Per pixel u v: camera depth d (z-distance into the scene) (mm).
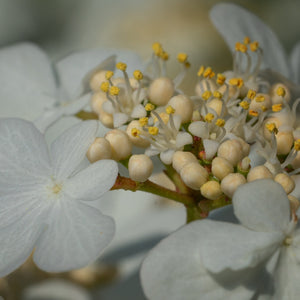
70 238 144
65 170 153
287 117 161
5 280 174
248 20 193
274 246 142
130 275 184
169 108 155
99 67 170
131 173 153
